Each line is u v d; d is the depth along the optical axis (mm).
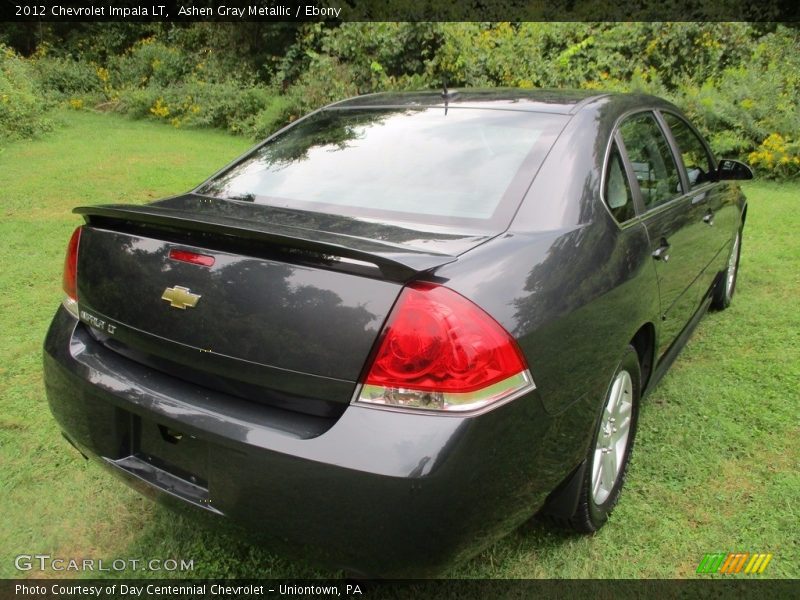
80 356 2141
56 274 5000
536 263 1908
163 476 1956
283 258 1757
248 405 1781
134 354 2047
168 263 1931
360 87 12359
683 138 3459
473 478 1628
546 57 11906
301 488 1640
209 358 1812
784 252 5676
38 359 3686
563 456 1967
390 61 12188
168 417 1835
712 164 3838
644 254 2457
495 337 1669
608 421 2338
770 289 4852
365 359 1621
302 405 1714
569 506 2182
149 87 16219
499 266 1815
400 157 2463
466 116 2641
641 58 11219
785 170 8820
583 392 2006
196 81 15625
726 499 2551
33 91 13391
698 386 3408
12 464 2773
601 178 2367
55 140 11773
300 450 1625
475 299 1680
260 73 15797
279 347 1703
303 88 12609
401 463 1557
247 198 2451
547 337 1821
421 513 1575
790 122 8930
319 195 2359
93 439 2102
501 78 11469
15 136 11422
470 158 2369
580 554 2289
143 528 2447
